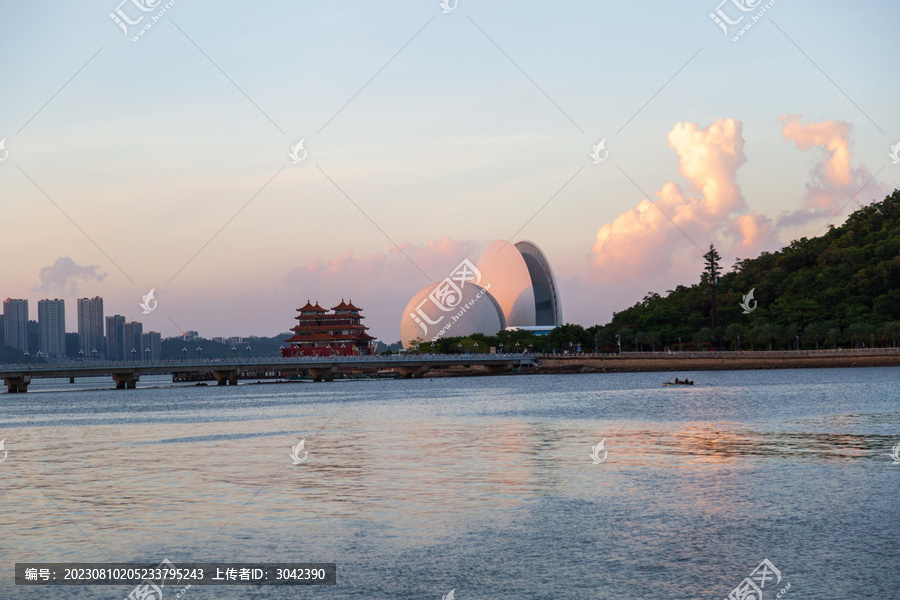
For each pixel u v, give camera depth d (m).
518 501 46.78
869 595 30.95
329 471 58.62
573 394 147.25
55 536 40.78
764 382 168.50
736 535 38.78
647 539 38.38
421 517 43.16
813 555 35.59
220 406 139.38
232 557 36.78
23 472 61.41
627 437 76.06
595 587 32.09
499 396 148.25
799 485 50.12
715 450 65.75
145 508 46.69
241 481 55.06
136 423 105.94
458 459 63.59
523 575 33.59
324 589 32.53
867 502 45.09
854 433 75.75
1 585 33.78
